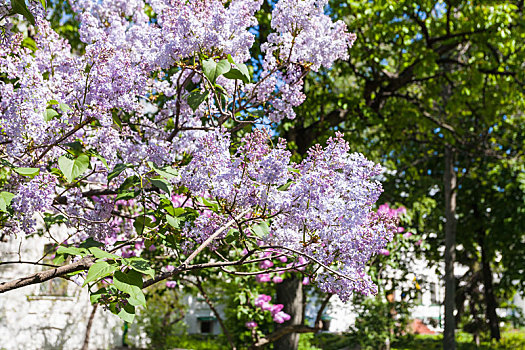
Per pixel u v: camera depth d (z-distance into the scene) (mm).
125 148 2289
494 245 13773
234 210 2031
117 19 2539
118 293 1740
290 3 2301
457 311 18516
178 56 2104
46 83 2084
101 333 9617
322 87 8008
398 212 7227
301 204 1898
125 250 4047
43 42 2203
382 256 6535
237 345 9297
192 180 1977
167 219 1968
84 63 2129
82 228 2484
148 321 11148
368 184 1974
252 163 1886
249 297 6191
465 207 14367
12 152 1924
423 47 7973
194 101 2197
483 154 11742
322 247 1930
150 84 2648
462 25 8047
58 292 9070
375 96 8719
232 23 2166
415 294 10828
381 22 7719
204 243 1938
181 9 2102
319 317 5938
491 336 15914
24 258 8109
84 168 1867
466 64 8586
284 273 6125
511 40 7848
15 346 8359
